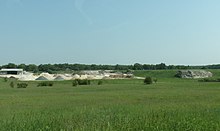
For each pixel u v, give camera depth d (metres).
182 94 60.97
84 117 23.84
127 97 54.94
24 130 17.88
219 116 23.08
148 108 31.20
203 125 18.31
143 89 83.06
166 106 33.84
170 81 141.38
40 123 20.17
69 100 50.03
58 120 22.06
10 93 73.56
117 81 138.25
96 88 92.19
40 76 171.75
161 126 18.00
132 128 17.59
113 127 18.12
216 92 66.75
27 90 86.50
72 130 18.02
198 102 41.31
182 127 17.84
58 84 125.25
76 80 125.25
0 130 17.77
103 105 37.84
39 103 44.91
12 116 25.69
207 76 199.38
